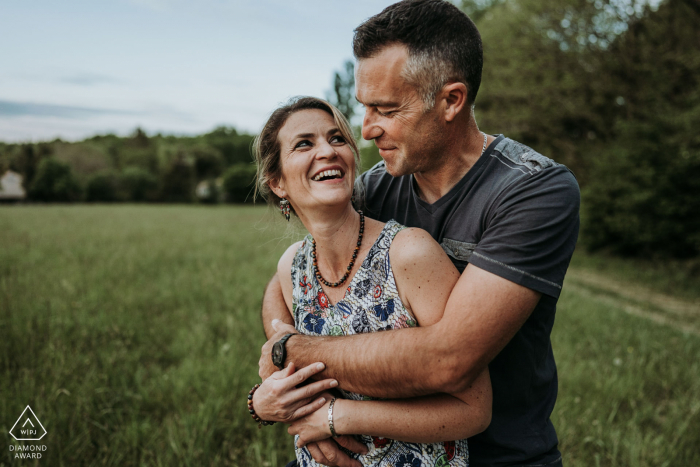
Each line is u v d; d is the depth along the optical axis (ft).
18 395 9.38
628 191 38.99
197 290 20.68
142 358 13.16
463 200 4.58
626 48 43.06
